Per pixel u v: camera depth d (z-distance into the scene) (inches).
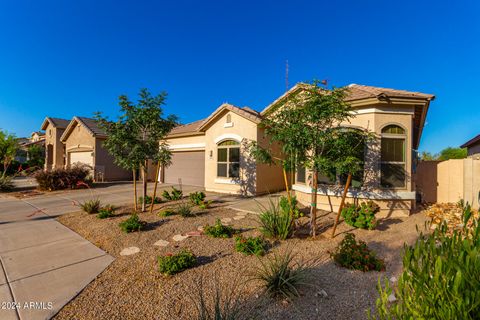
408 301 68.1
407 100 293.0
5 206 389.4
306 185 351.3
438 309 62.3
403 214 300.7
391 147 304.5
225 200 420.8
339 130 237.8
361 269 163.3
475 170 322.7
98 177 765.3
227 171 514.6
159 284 151.0
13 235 243.3
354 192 308.8
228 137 506.0
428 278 65.1
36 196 493.0
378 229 253.1
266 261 178.9
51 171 593.3
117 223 273.9
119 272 166.4
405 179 302.7
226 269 169.2
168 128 330.6
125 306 130.0
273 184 496.1
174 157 714.2
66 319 119.8
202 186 623.2
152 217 299.3
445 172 358.6
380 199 300.0
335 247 205.8
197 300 134.3
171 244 215.2
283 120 235.0
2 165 1015.0
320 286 145.9
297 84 240.5
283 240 222.4
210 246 209.9
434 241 73.9
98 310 126.6
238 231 247.1
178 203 383.6
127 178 836.6
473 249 63.7
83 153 836.6
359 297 134.3
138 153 302.4
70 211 350.0
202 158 625.9
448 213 298.2
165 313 124.3
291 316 120.0
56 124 997.2
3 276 160.9
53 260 185.0
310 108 215.0
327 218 293.0
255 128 458.9
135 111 302.2
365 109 306.5
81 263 179.9
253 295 137.7
